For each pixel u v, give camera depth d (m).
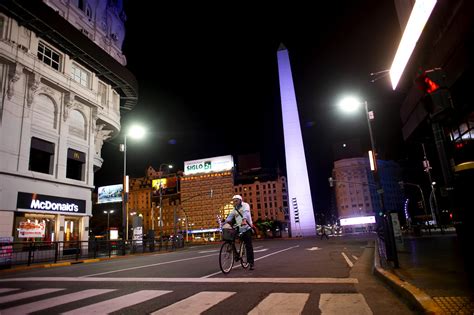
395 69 12.90
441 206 51.03
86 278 8.66
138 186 160.50
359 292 5.41
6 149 24.59
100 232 103.62
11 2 25.16
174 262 12.98
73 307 4.98
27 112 26.64
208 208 142.50
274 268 9.05
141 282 7.29
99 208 114.88
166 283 6.98
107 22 40.97
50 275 10.35
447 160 4.30
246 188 146.88
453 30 8.46
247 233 8.70
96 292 6.22
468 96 10.20
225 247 8.23
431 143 15.90
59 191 28.91
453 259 8.58
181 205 146.00
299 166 65.56
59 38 30.17
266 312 4.31
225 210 140.12
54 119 29.75
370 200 132.00
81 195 31.53
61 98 30.56
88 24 37.00
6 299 5.93
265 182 146.75
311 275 7.46
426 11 9.10
